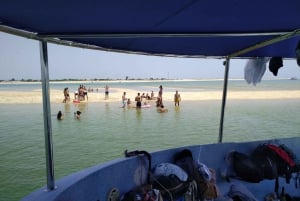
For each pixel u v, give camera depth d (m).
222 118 4.40
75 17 1.97
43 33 2.39
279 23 2.26
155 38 2.88
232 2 1.71
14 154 10.18
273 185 3.80
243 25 2.32
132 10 1.85
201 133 14.11
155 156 3.49
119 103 29.34
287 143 4.27
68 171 8.31
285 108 25.14
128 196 2.87
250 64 4.32
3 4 1.62
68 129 15.24
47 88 2.59
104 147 11.29
